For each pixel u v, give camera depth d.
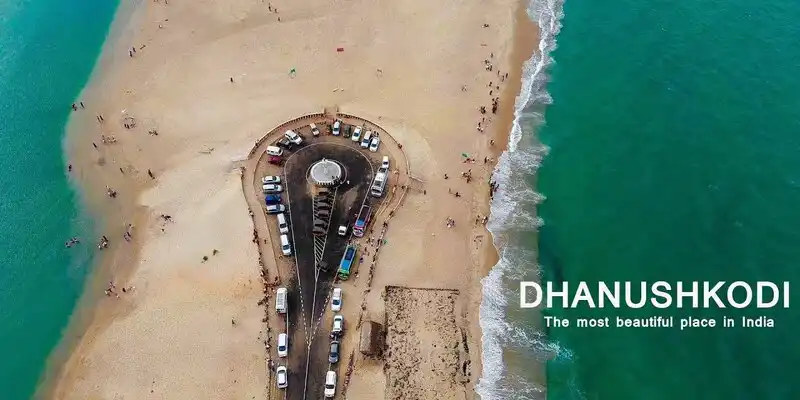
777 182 91.31
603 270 82.75
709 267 81.88
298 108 102.06
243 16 122.50
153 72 110.69
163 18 123.25
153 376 69.94
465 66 112.31
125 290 78.69
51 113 104.50
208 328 73.75
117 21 124.12
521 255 84.38
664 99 106.31
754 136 98.38
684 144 98.31
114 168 94.25
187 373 70.00
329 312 75.38
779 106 102.94
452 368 71.69
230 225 84.06
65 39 120.00
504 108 105.12
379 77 108.88
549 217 89.44
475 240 85.31
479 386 70.56
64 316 77.50
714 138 98.69
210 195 88.25
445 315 76.50
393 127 98.94
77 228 86.94
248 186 89.19
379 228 84.44
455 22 121.81
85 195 91.19
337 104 103.25
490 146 98.44
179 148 96.12
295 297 76.56
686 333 74.94
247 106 102.69
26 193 91.94
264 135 96.50
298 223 84.25
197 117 101.00
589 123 103.12
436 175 92.69
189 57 113.50
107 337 74.00
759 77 108.62
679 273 81.56
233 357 71.19
